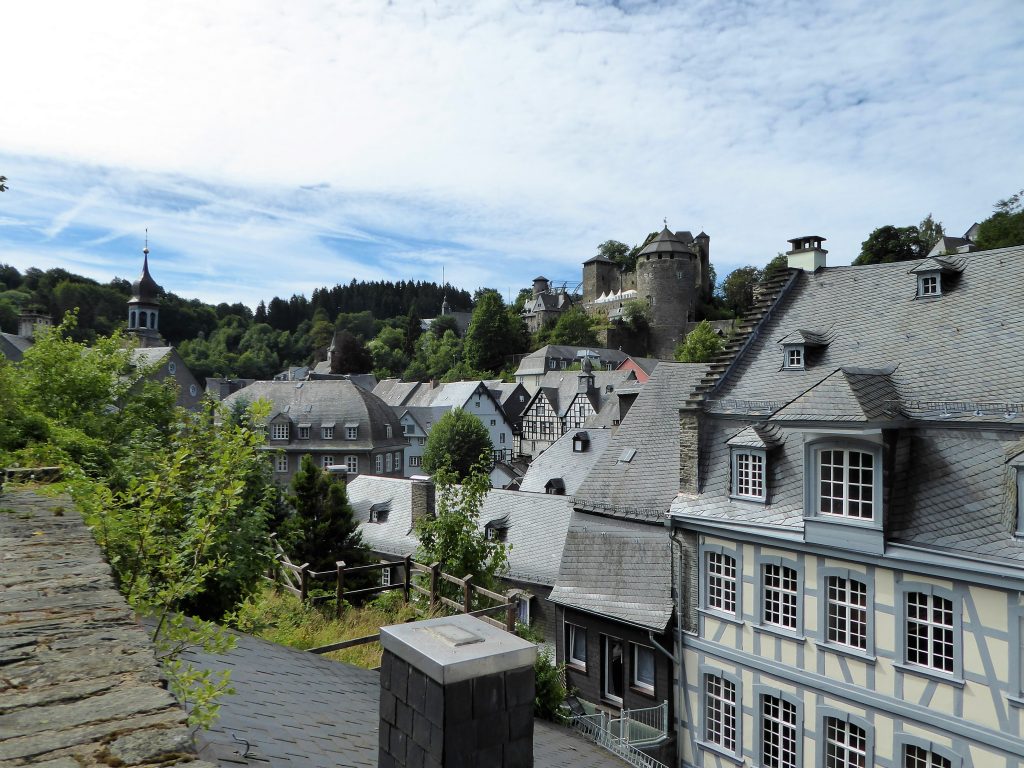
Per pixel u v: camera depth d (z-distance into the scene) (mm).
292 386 79438
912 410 18062
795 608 19188
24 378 21562
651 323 131750
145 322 111062
